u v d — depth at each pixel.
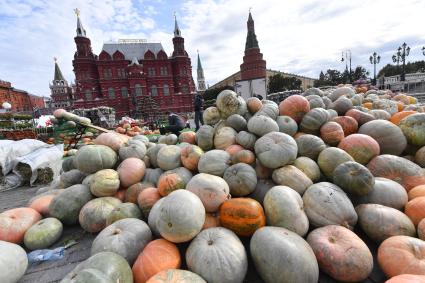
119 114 49.19
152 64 51.59
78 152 3.90
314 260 2.08
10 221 3.12
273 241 2.10
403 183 3.09
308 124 4.04
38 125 16.23
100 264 2.03
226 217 2.56
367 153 3.37
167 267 2.14
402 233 2.42
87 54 47.56
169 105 52.50
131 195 3.58
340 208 2.55
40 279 2.49
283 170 3.13
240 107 4.51
